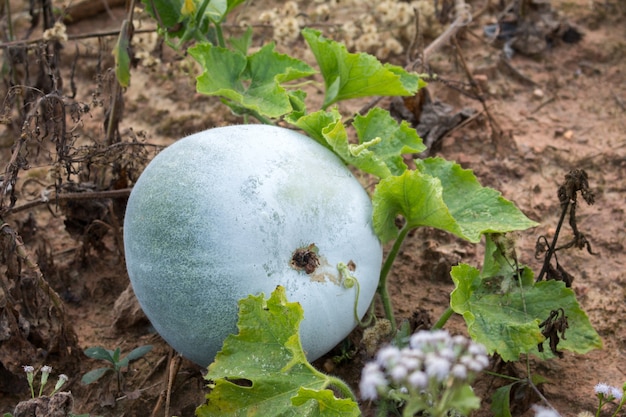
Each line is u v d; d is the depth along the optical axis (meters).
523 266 0.93
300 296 0.81
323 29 1.49
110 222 1.10
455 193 0.95
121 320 1.03
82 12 1.57
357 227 0.84
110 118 1.12
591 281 1.07
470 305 0.89
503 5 1.53
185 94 1.41
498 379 0.92
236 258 0.80
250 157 0.83
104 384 0.95
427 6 1.41
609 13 1.51
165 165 0.85
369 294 0.86
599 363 0.96
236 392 0.79
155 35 1.25
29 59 1.42
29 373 0.84
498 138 1.28
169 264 0.81
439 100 1.34
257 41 1.50
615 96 1.37
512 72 1.41
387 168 0.90
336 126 0.87
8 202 1.17
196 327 0.82
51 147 1.31
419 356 0.65
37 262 1.08
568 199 0.92
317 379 0.78
